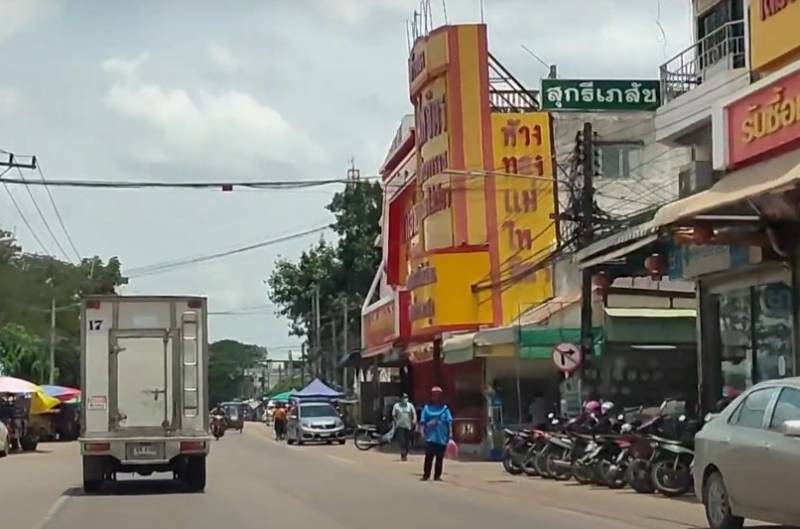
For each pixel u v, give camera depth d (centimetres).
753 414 1378
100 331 2217
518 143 4041
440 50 4069
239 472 2928
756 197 1850
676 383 3281
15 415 4688
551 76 4362
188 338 2238
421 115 4241
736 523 1402
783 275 2209
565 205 4031
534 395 3612
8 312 6228
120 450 2186
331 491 2273
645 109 4162
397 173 5047
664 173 4066
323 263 7950
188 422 2223
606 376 3266
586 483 2403
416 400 4969
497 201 4009
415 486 2416
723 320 2497
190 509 1889
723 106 2180
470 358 3459
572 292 3881
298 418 5141
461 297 3953
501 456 3362
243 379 17062
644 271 2719
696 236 2069
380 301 5116
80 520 1742
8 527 1661
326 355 8556
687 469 2055
